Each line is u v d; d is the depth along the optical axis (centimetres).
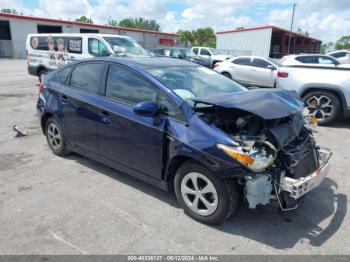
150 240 292
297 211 342
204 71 428
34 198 366
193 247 284
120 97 378
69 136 454
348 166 469
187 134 306
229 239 295
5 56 3200
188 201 326
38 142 566
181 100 325
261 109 287
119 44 1062
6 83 1314
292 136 323
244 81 1296
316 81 694
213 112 315
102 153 406
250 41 3581
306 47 5744
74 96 430
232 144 281
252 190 277
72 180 412
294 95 361
